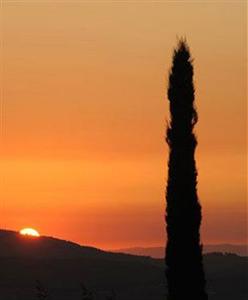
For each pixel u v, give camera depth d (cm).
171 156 8944
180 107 8975
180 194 8856
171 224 8844
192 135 8950
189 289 8719
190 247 8775
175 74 9038
